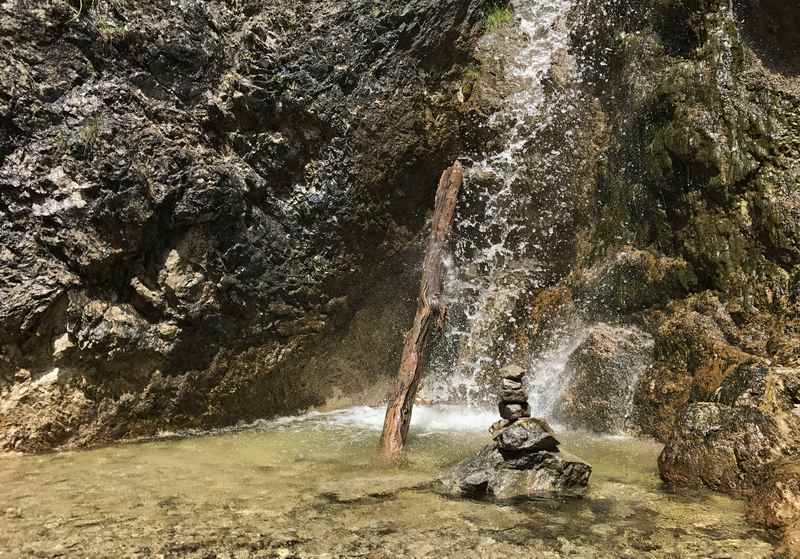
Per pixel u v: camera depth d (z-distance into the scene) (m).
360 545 3.57
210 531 3.74
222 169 6.15
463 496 4.38
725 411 4.73
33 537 3.65
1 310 5.12
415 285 7.92
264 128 6.59
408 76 7.64
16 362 5.31
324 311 7.08
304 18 7.00
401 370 6.06
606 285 7.08
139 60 5.86
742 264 6.00
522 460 4.50
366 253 7.39
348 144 7.09
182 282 5.97
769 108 6.24
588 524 3.88
